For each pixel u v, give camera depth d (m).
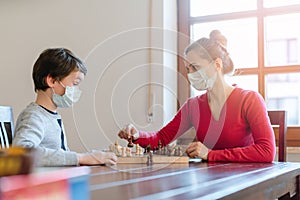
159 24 2.55
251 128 1.64
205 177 0.94
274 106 2.46
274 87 2.46
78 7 2.83
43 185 0.45
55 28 2.90
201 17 2.65
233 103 1.74
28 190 0.43
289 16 2.44
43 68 1.53
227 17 2.58
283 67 2.44
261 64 2.49
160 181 0.86
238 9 2.57
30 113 1.47
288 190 1.15
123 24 2.67
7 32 3.06
